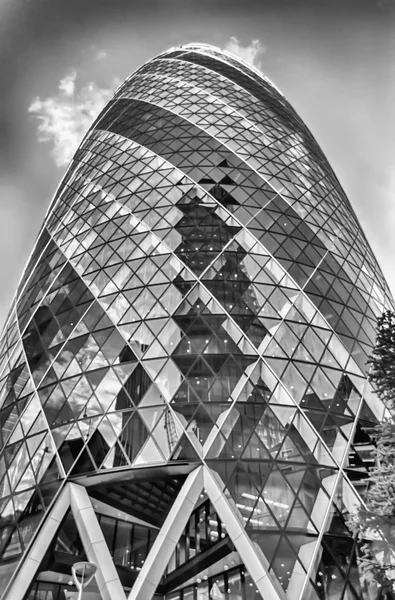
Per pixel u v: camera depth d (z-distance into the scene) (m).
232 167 35.72
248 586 20.41
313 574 18.09
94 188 37.34
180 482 22.03
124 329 25.78
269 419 22.16
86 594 20.39
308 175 39.16
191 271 28.03
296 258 30.41
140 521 24.22
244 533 18.53
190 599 21.88
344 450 22.44
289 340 25.67
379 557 17.88
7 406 26.38
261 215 32.34
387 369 17.34
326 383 24.72
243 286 27.58
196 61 56.09
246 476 20.16
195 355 24.02
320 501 20.19
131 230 31.58
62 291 30.14
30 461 22.48
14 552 19.69
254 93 48.84
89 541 19.06
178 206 32.28
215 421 21.66
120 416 22.34
